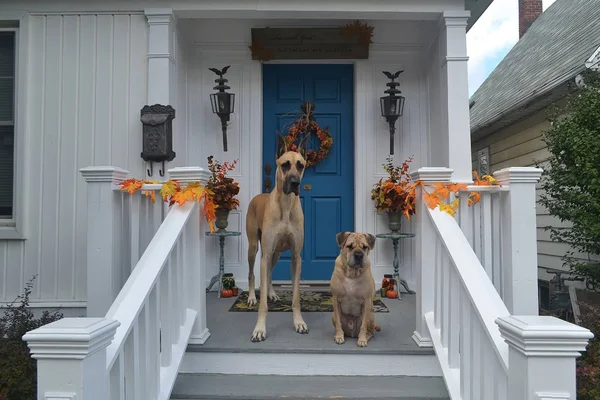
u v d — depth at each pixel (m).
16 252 3.68
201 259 2.80
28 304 3.52
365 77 4.50
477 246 2.95
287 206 2.91
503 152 6.92
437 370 2.66
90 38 3.75
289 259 4.61
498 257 2.89
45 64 3.75
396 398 2.39
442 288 2.53
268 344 2.72
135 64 3.73
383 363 2.65
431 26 4.24
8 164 3.80
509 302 2.71
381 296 4.14
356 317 2.90
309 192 4.59
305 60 4.52
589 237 4.07
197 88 4.46
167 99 3.67
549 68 6.15
